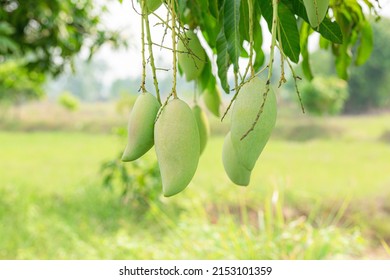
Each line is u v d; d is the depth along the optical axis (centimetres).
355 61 118
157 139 64
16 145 1127
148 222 384
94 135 1442
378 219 413
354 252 274
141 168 383
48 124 1725
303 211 438
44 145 1123
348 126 1323
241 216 395
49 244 329
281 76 60
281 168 704
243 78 64
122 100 1483
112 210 419
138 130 66
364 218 416
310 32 104
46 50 352
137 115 66
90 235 349
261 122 61
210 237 262
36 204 454
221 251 239
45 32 347
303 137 1227
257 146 61
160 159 64
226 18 74
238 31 73
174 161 63
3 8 323
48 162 819
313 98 1202
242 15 77
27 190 524
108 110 2156
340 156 855
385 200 482
